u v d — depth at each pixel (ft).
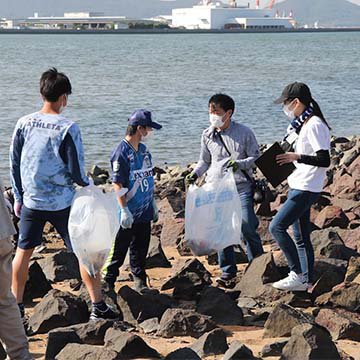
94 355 24.23
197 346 25.59
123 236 31.53
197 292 31.89
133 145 31.07
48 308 28.43
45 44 522.06
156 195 55.72
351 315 29.60
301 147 30.40
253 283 32.17
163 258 37.32
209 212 32.78
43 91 27.53
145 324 28.30
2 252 23.36
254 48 433.07
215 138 33.40
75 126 27.32
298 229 31.83
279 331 27.30
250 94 156.04
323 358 24.20
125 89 165.58
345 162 65.67
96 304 28.32
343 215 41.88
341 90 167.12
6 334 23.90
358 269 32.30
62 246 42.29
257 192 33.78
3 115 118.73
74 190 28.07
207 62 279.69
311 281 31.99
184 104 135.74
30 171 27.48
